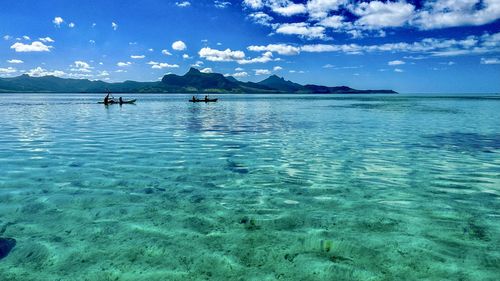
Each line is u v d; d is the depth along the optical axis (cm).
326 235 722
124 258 626
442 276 563
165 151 1670
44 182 1102
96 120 3516
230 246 674
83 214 839
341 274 570
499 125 2966
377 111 5288
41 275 569
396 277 561
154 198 961
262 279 557
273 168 1320
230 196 984
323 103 9631
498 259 618
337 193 1012
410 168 1326
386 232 736
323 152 1661
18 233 729
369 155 1581
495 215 835
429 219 810
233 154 1602
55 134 2314
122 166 1340
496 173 1245
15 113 4703
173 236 720
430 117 3934
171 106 7288
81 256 633
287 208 888
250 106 7450
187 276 566
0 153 1595
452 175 1216
